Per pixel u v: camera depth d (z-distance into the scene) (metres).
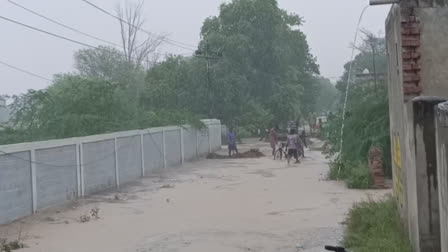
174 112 30.80
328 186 17.28
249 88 50.19
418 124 6.66
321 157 30.17
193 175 22.73
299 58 57.22
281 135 30.84
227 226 11.26
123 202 15.55
